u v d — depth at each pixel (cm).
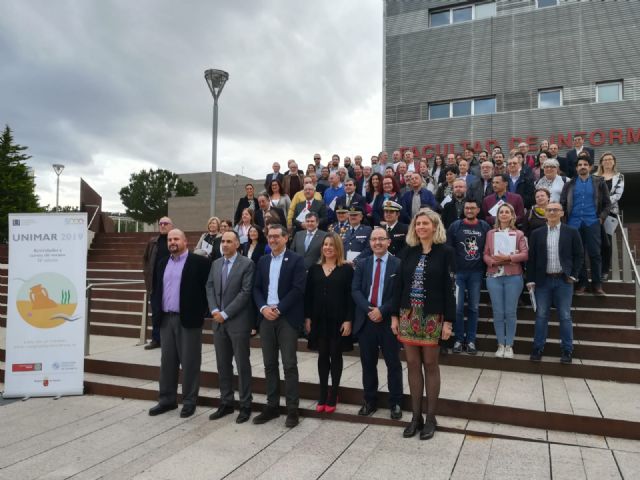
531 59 1620
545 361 555
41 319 585
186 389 505
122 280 1081
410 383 434
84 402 555
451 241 618
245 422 476
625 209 1917
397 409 457
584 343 589
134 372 611
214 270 504
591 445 398
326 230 782
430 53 1770
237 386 561
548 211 553
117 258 1309
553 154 934
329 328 479
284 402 518
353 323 477
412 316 423
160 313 513
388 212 617
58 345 585
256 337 724
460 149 1695
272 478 354
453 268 419
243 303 481
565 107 1561
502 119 1647
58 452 410
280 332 473
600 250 676
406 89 1800
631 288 681
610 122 1501
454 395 475
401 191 913
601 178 678
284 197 935
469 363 587
